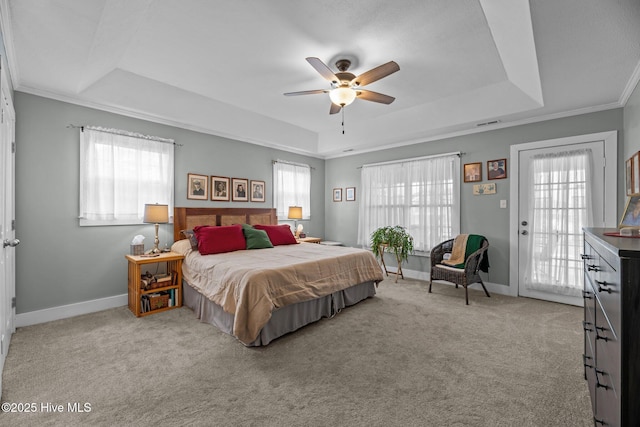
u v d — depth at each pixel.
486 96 3.52
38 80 2.71
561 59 2.20
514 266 3.82
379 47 2.60
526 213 3.74
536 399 1.71
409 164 4.84
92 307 3.21
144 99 3.35
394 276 4.95
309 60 2.25
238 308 2.36
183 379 1.92
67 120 3.08
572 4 1.58
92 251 3.23
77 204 3.13
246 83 3.37
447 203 4.40
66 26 1.97
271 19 2.22
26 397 1.73
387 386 1.85
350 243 5.78
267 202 5.12
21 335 2.58
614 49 2.05
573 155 3.38
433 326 2.82
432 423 1.53
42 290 2.92
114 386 1.84
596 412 1.35
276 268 2.62
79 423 1.52
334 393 1.78
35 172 2.88
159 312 3.20
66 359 2.17
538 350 2.32
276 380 1.92
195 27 2.32
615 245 0.97
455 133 4.33
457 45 2.57
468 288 4.20
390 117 4.48
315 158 6.03
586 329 1.72
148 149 3.63
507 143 3.89
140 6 2.01
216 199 4.37
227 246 3.63
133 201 3.49
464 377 1.95
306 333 2.67
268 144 5.05
